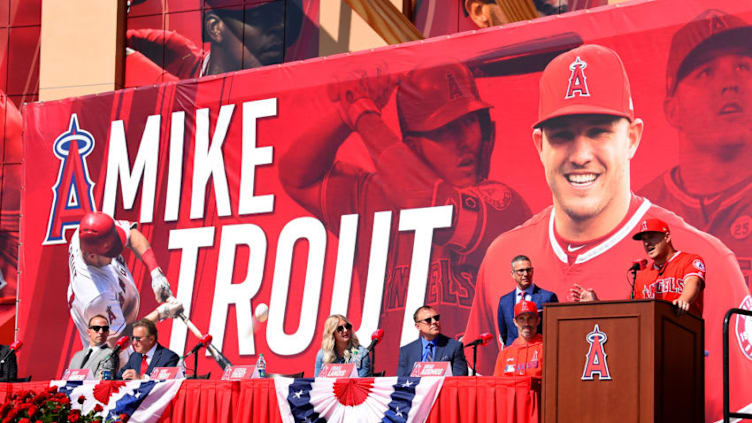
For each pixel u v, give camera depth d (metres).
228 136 9.55
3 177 12.37
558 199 7.71
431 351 6.12
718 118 7.06
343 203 8.80
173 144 9.84
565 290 7.58
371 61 8.84
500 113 8.08
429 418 4.61
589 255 7.52
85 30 11.75
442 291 8.16
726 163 6.99
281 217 9.13
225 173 9.50
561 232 7.67
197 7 11.39
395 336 8.33
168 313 9.56
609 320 3.91
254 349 9.06
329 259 8.80
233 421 5.24
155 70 11.50
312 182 9.01
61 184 10.40
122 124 10.17
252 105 9.45
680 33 7.28
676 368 3.96
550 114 7.82
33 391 5.56
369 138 8.74
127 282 9.86
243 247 9.29
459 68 8.33
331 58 9.07
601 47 7.64
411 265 8.34
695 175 7.11
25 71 12.45
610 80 7.56
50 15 11.95
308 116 9.12
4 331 12.03
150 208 9.86
